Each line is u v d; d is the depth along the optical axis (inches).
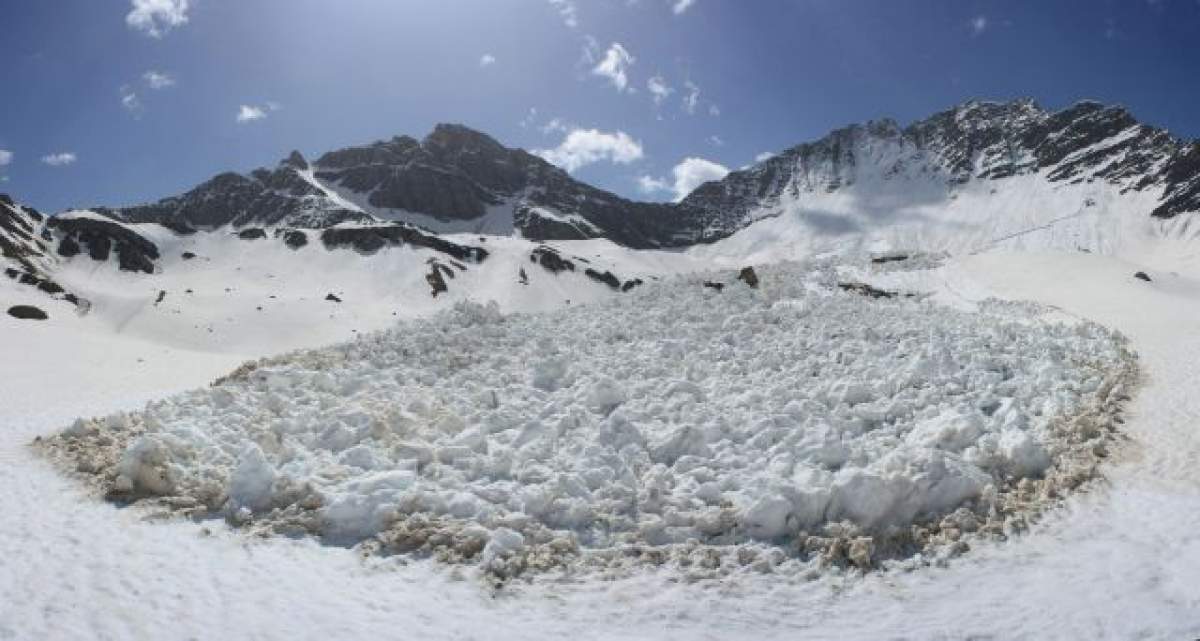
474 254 6008.9
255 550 531.8
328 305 4503.0
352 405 857.5
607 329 1238.3
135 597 460.1
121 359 1750.7
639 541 545.3
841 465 665.0
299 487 604.7
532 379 978.7
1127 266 2101.4
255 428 779.4
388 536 543.2
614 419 738.8
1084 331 1165.7
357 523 563.2
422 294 5177.2
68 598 456.1
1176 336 1143.0
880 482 559.2
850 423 764.0
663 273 6747.1
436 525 556.1
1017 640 421.4
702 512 572.4
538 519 574.9
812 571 503.5
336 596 470.3
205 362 1827.0
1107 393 823.1
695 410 818.2
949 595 472.7
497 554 512.7
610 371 992.9
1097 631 423.2
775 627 444.8
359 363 1079.0
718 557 523.8
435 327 1283.2
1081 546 516.1
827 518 559.2
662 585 492.1
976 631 431.2
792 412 786.2
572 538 545.0
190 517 584.7
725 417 772.0
